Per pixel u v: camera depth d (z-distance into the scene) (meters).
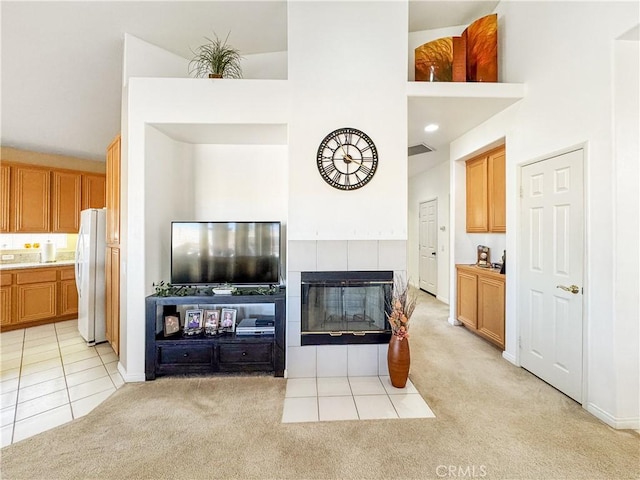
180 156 3.12
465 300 3.91
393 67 2.73
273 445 1.83
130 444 1.83
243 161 3.23
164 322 2.77
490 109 3.04
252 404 2.26
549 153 2.51
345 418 2.09
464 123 3.42
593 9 2.13
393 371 2.49
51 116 3.68
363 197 2.72
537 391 2.43
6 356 3.14
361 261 2.71
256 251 2.87
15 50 2.84
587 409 2.17
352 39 2.72
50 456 1.74
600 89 2.08
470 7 3.22
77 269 3.69
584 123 2.20
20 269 3.94
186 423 2.03
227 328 2.89
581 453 1.75
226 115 2.66
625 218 1.99
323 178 2.69
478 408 2.20
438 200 5.74
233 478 1.59
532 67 2.69
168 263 2.97
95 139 4.23
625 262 1.99
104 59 3.12
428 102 2.87
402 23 2.74
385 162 2.73
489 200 3.61
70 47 2.92
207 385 2.54
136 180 2.64
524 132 2.79
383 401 2.30
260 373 2.75
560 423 2.02
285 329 2.68
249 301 2.68
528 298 2.76
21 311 3.95
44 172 4.22
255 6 2.81
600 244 2.08
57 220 4.33
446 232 5.46
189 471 1.63
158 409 2.19
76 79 3.29
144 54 3.00
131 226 2.64
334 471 1.63
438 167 5.74
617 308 1.98
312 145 2.70
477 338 3.65
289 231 2.69
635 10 1.89
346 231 2.71
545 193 2.56
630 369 1.98
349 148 2.71
